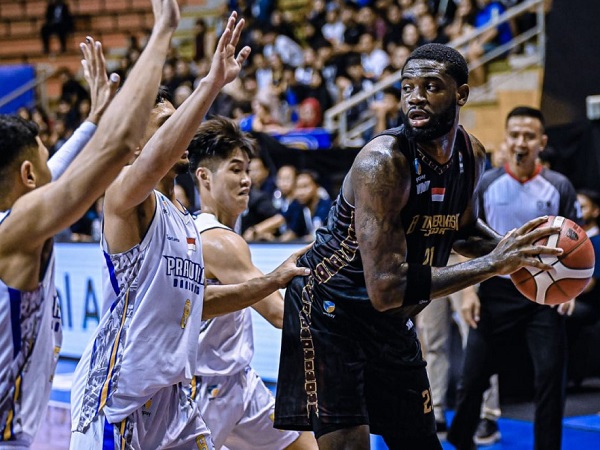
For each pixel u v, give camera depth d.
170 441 2.82
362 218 2.62
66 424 5.61
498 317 4.44
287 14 12.64
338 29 11.46
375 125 9.12
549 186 4.59
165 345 2.75
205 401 3.37
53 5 15.12
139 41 13.88
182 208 3.01
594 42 7.43
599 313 6.32
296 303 2.94
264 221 7.55
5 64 15.56
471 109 9.31
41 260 2.18
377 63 10.46
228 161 3.54
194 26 14.59
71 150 2.48
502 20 9.28
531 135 4.53
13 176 2.19
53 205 2.02
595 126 6.93
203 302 2.98
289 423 2.89
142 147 2.89
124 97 2.04
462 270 2.58
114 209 2.63
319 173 7.86
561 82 7.57
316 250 2.91
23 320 2.14
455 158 2.79
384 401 2.89
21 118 2.24
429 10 10.41
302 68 11.14
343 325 2.83
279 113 10.59
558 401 4.34
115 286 2.75
